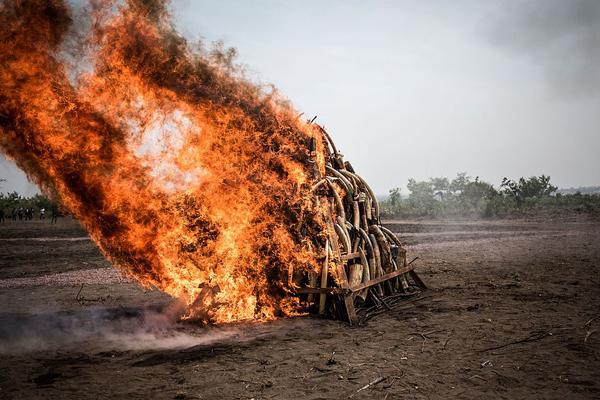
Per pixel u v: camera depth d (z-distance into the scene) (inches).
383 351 174.1
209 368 160.6
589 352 162.4
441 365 156.4
